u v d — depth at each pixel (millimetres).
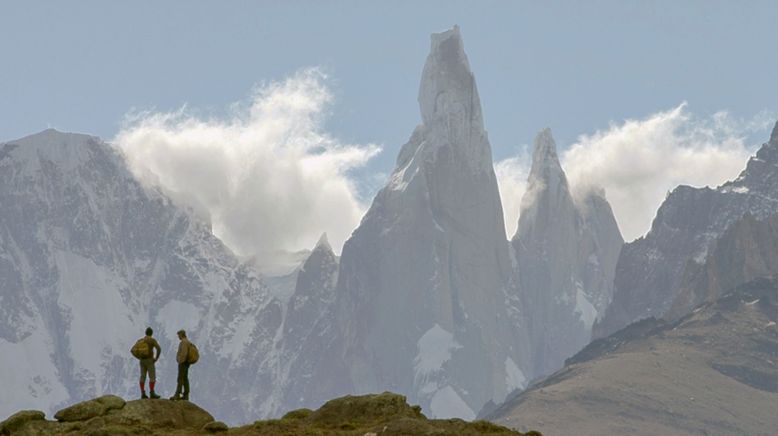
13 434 116250
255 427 116500
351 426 114500
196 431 116125
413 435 107438
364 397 118125
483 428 112438
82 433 114938
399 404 117625
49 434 116000
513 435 110938
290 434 112938
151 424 118000
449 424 111000
